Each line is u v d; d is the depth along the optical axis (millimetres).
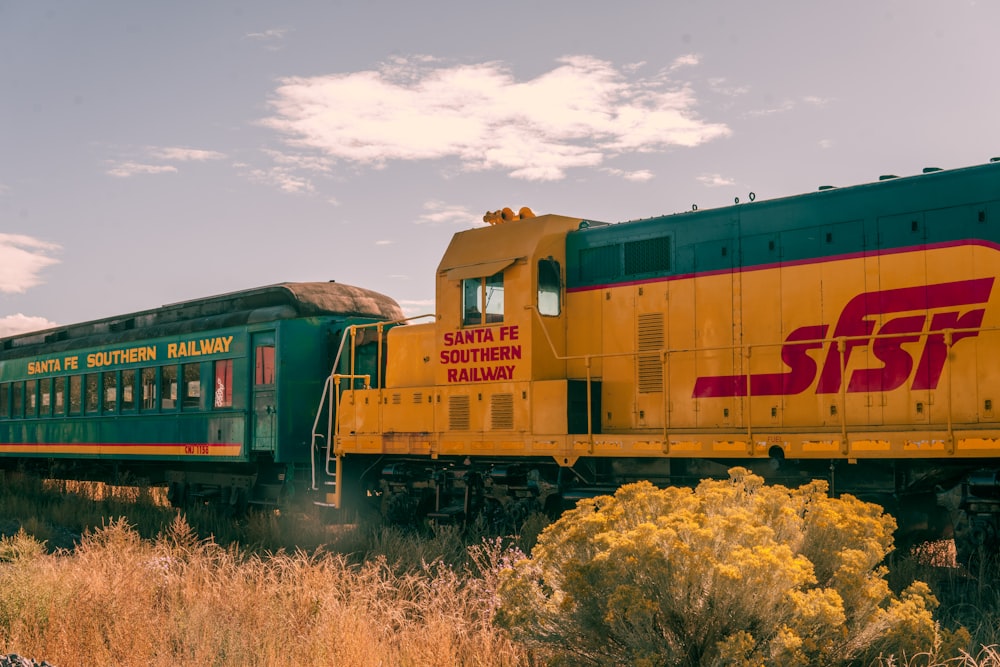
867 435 10148
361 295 19000
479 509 14312
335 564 12008
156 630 8828
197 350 19156
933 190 10430
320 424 17594
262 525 16031
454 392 14070
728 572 5820
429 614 8992
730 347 11359
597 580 6289
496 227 13984
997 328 9734
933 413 10211
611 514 6805
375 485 16031
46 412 24078
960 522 9820
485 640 7918
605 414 12922
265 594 9812
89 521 18188
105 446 21688
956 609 8695
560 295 13484
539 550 6859
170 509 20000
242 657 8023
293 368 17344
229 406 18281
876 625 6188
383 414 15273
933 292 10320
